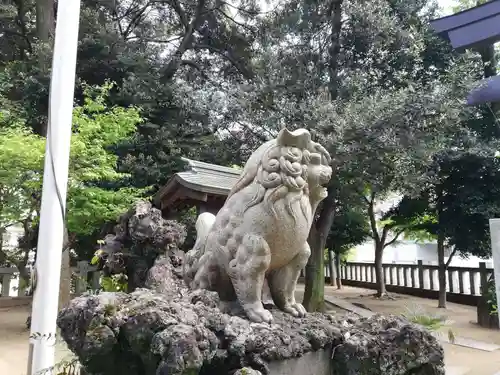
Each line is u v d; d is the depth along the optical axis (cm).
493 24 884
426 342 253
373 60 995
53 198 401
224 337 220
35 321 385
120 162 984
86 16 1122
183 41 1282
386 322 268
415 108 818
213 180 609
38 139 721
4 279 1102
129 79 1048
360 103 834
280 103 897
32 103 983
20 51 1244
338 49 1003
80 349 204
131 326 201
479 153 980
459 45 925
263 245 253
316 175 263
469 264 1648
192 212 839
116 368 214
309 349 242
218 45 1367
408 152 816
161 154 988
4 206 767
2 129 757
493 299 856
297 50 1022
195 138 1066
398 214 1205
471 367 605
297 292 1292
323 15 1025
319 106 823
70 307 215
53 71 420
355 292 1501
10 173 690
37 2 1085
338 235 1299
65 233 727
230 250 263
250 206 260
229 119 1061
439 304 1108
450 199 1067
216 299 255
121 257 516
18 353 634
